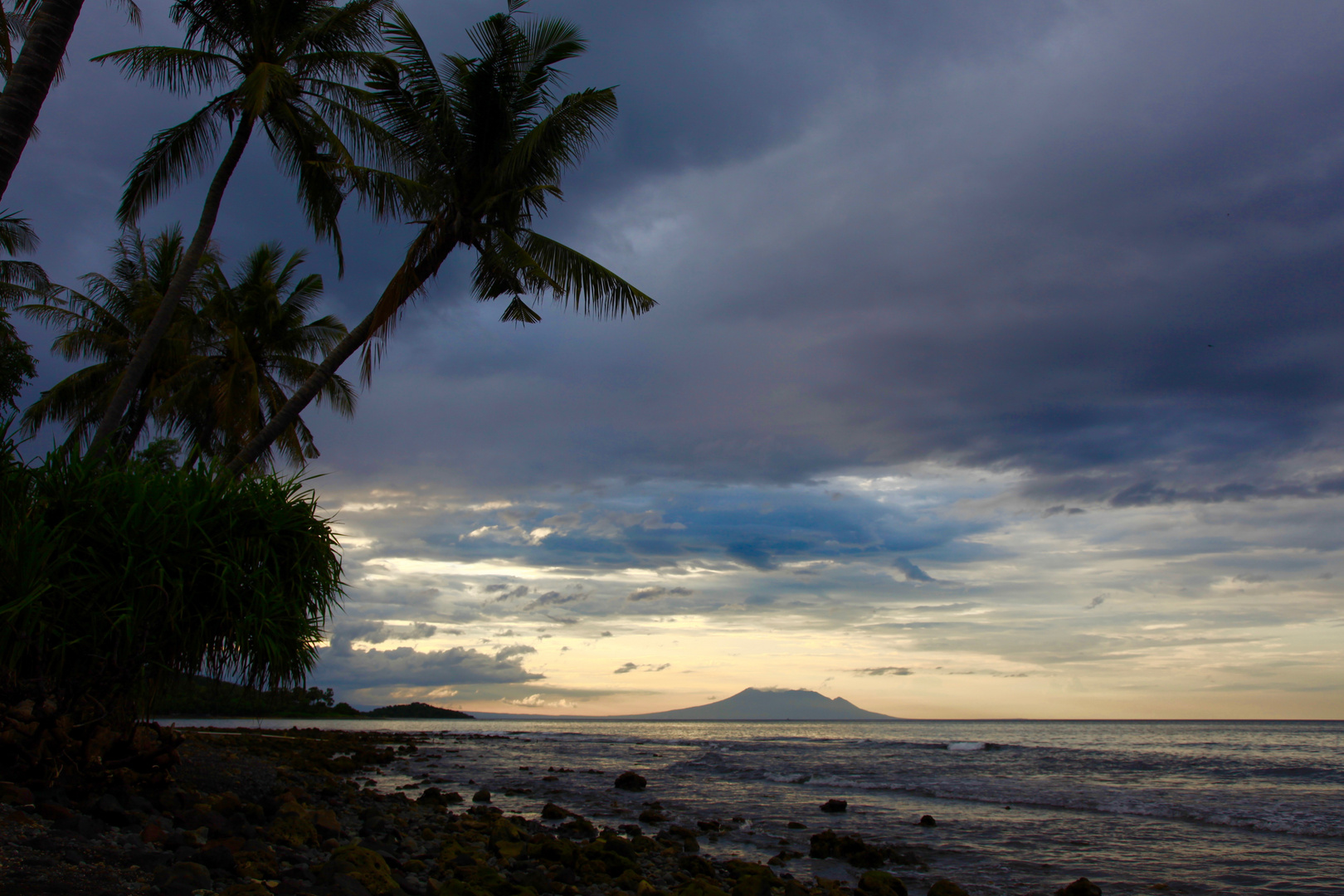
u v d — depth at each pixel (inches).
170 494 239.5
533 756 1245.1
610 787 730.2
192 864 169.8
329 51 606.2
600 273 590.9
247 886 160.7
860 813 582.9
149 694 234.8
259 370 999.0
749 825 511.5
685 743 1819.6
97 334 967.6
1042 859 404.2
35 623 203.6
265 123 597.3
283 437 984.3
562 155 596.7
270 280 1062.4
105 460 247.0
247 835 236.4
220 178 578.2
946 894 307.9
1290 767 980.6
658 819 500.1
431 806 478.3
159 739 284.5
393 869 237.5
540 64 605.0
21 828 181.3
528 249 600.4
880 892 303.4
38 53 358.3
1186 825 532.1
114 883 155.6
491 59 589.9
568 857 304.3
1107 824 532.7
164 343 922.1
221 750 512.7
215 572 235.3
